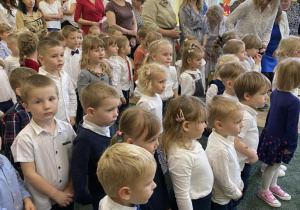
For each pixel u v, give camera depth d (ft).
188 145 4.57
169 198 5.16
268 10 12.19
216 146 5.00
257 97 5.86
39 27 12.96
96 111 4.59
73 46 9.93
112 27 12.25
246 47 11.10
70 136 5.02
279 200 7.32
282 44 9.56
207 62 14.46
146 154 3.27
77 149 4.53
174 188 4.57
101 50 8.11
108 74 8.61
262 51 12.59
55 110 4.60
